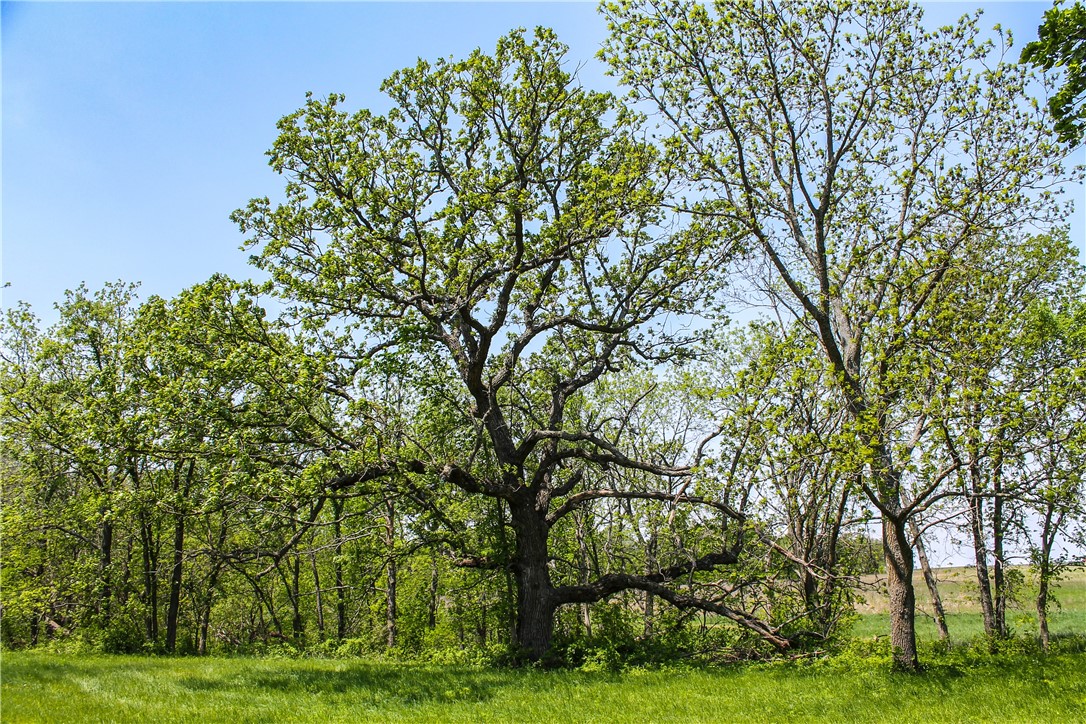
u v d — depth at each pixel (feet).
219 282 63.98
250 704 49.57
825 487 60.70
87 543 114.73
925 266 55.11
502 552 80.33
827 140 62.69
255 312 65.26
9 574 112.06
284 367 60.90
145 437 61.87
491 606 96.99
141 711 45.65
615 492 75.87
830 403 54.39
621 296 75.46
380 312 75.25
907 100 61.82
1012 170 57.52
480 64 70.38
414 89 72.23
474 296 73.87
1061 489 48.42
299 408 61.36
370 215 70.85
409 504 69.82
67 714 44.29
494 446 77.82
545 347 84.84
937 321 52.75
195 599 119.24
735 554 78.02
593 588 78.18
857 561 76.54
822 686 52.31
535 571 77.46
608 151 74.69
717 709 46.16
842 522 69.87
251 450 61.98
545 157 75.15
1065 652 68.39
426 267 68.18
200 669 71.36
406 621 112.88
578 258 72.74
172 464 84.69
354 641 105.50
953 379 49.39
